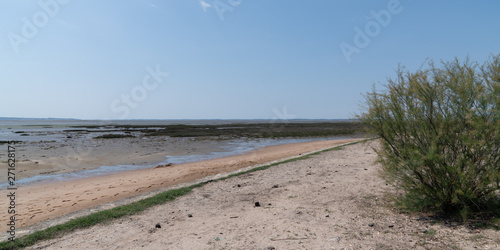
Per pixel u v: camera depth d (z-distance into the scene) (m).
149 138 34.88
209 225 5.29
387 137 5.21
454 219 4.72
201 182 9.31
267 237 4.54
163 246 4.39
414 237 4.20
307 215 5.52
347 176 8.95
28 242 4.73
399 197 5.70
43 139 32.56
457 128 4.51
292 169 10.95
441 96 4.67
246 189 8.10
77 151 21.61
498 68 4.49
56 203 8.19
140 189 9.82
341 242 4.18
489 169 4.36
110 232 5.12
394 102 5.10
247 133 43.31
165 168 14.46
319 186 7.86
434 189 4.95
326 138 37.16
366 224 4.86
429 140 4.74
